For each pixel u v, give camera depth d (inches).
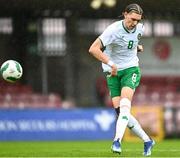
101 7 3292.3
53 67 3481.8
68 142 2402.8
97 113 2684.5
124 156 1155.9
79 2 3157.0
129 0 3125.0
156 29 3713.1
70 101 3368.6
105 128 2682.1
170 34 3750.0
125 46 1184.2
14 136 2618.1
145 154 1189.7
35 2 3139.8
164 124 2669.8
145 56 3703.3
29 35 3440.0
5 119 2615.7
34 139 2630.4
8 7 3238.2
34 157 1197.7
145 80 3661.4
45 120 2657.5
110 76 1198.3
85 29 3548.2
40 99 3137.3
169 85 3656.5
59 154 1298.0
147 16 3590.1
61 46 3494.1
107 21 3590.1
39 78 3432.6
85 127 2669.8
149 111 2650.1
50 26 3486.7
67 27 3476.9
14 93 3166.8
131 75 1186.6
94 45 1169.4
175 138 2684.5
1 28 3432.6
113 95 1215.6
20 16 3415.4
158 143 2181.3
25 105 3097.9
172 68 3725.4
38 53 3437.5
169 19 3666.3
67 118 2669.8
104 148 1747.0
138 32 1189.7
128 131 2551.7
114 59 1197.7
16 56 3435.0
